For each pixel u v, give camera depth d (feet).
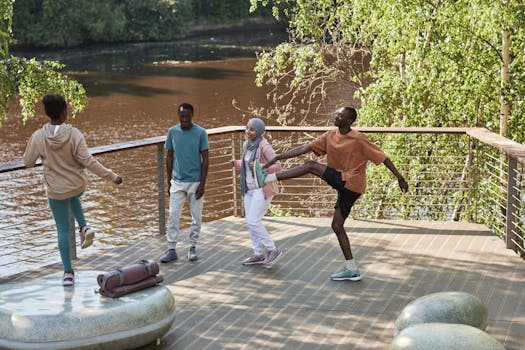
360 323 18.88
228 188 86.69
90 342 16.22
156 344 17.58
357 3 50.67
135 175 89.20
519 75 41.63
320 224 27.68
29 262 62.18
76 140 18.25
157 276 18.13
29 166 18.65
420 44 43.65
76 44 209.36
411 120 45.83
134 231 69.56
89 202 78.13
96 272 19.21
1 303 16.99
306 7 54.85
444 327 14.70
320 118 102.17
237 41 213.87
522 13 38.91
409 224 27.55
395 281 21.86
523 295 20.66
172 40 219.61
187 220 74.59
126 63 180.75
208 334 18.24
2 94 53.36
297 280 22.00
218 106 127.65
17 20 203.10
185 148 23.22
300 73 56.08
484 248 24.84
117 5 218.38
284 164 61.87
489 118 45.93
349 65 56.34
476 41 43.42
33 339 15.99
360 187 21.15
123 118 122.42
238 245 25.40
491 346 14.07
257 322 18.97
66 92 55.36
